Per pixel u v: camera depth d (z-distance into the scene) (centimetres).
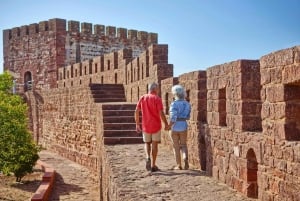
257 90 743
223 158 830
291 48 561
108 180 1127
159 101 965
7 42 4400
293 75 557
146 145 971
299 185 537
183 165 1043
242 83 739
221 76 838
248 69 742
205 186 800
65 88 2745
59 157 2748
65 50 3966
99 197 1642
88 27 4056
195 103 1032
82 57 4022
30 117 3609
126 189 781
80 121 2439
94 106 2136
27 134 1925
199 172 944
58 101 2914
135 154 1226
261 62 649
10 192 1712
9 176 2042
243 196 717
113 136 1527
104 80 2777
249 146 702
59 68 3850
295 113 583
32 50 4153
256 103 741
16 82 4284
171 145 1305
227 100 805
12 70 4350
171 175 910
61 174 2109
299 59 541
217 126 865
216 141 870
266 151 636
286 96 582
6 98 2084
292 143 557
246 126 738
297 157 542
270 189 623
